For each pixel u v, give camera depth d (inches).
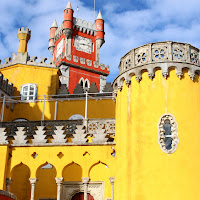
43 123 873.5
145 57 677.3
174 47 670.5
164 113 640.4
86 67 2079.2
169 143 630.5
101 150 745.0
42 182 910.4
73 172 889.5
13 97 1133.7
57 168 748.6
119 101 712.4
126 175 641.0
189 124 631.8
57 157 756.6
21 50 1275.8
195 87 657.0
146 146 632.4
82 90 1149.7
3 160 754.2
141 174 619.8
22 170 913.5
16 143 781.9
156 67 661.9
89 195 879.1
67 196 876.0
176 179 600.7
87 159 744.3
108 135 815.1
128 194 624.4
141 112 654.5
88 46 2317.9
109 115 1076.5
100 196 864.9
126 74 691.4
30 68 1188.5
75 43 2278.5
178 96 646.5
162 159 616.4
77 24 2306.8
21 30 1298.0
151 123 642.2
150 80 664.4
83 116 1089.4
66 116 1096.2
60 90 1154.0
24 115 1109.1
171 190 595.8
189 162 609.9
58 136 775.7
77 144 755.4
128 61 704.4
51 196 892.6
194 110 641.6
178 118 634.2
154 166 616.1
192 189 595.2
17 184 894.4
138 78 671.1
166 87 653.3
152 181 608.7
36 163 759.1
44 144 767.7
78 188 876.6
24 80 1170.6
